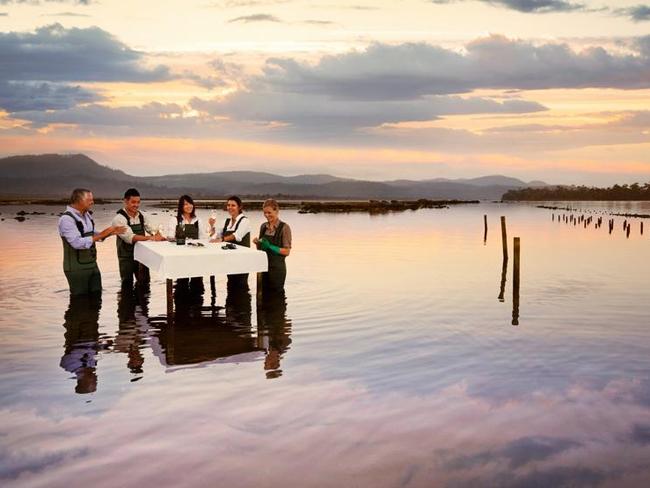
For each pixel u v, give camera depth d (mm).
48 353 6820
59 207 96750
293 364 6418
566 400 5301
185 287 11430
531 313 9328
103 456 4137
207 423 4727
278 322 8523
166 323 8414
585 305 10070
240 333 7840
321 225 39156
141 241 11047
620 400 5305
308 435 4496
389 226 38094
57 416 4871
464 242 24547
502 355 6832
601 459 4117
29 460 4074
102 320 8562
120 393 5441
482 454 4184
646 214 72312
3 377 5922
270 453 4188
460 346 7250
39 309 9305
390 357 6719
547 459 4109
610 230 34219
